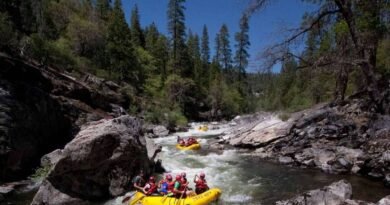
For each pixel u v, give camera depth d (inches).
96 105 1029.8
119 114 1085.1
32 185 493.7
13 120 534.3
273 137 792.3
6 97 538.6
